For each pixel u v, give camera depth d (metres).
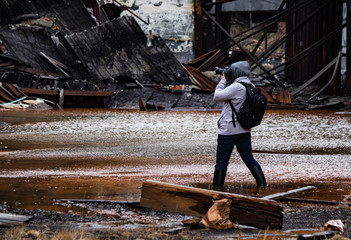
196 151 19.69
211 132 27.84
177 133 27.28
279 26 122.00
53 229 7.48
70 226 7.73
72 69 66.06
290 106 53.66
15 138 24.88
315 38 70.44
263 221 8.08
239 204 8.22
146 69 66.38
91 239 6.83
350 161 16.77
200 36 76.00
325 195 11.19
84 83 61.12
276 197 10.59
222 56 72.19
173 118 38.66
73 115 41.72
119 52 66.62
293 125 32.06
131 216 8.99
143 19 75.75
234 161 16.86
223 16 84.38
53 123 33.72
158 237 7.13
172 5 75.69
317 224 8.32
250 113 12.12
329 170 14.90
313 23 71.88
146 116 40.94
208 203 8.62
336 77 60.44
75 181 12.92
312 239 6.72
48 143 22.72
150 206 9.24
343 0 64.06
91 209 9.60
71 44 65.94
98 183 12.60
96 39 66.38
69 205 9.95
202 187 12.14
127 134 26.78
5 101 52.16
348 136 25.47
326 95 60.62
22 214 8.80
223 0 70.00
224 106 12.48
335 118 38.38
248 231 7.78
